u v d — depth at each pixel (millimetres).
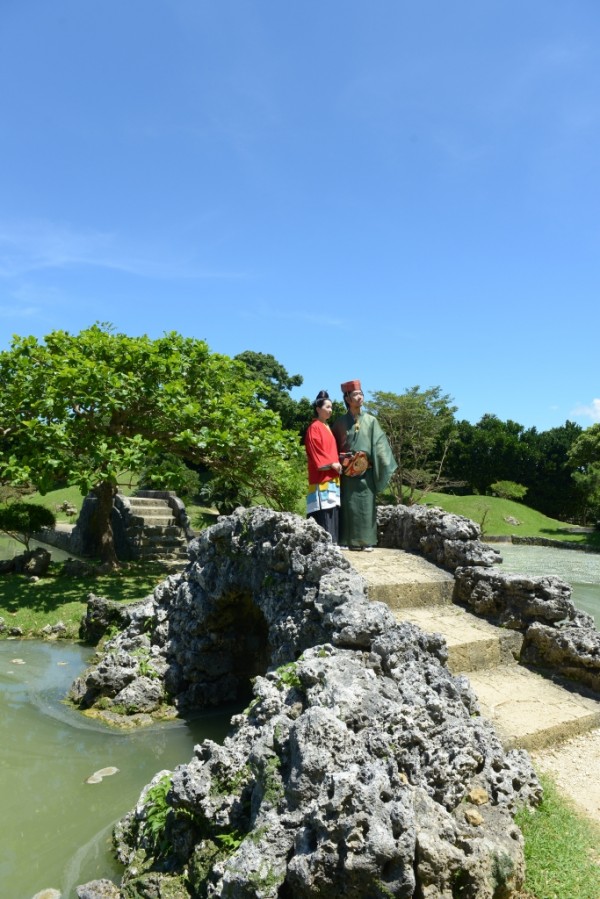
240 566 7438
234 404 14797
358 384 8258
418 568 7461
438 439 50562
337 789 3293
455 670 5980
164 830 4480
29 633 11383
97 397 13625
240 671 8367
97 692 8016
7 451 14227
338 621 5102
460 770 3826
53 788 5965
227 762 4250
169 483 13969
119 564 16281
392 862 3145
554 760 4930
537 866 3660
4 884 4492
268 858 3430
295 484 15445
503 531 38250
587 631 6258
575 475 40656
